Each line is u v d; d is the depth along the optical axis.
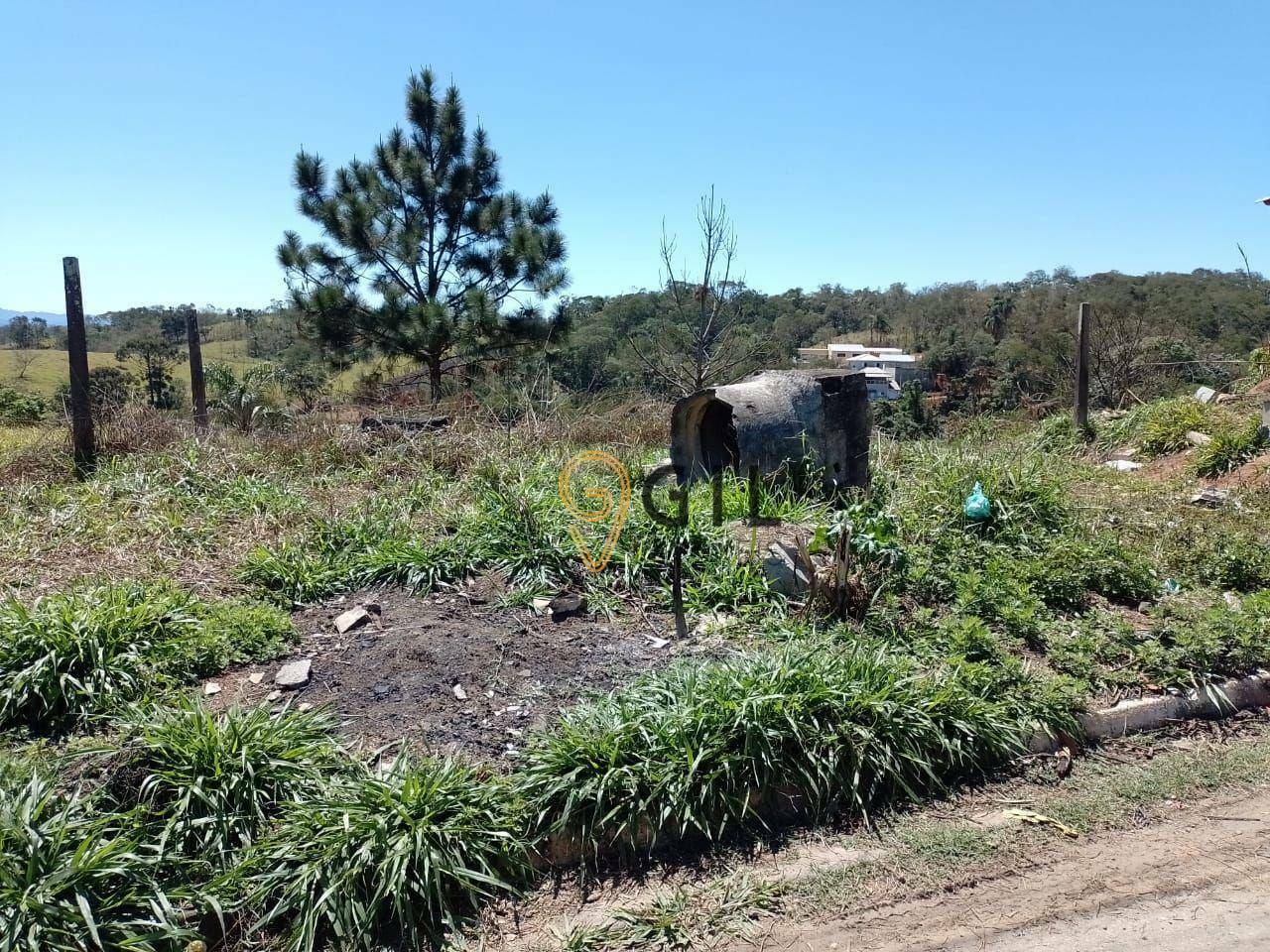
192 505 7.12
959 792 3.81
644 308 17.23
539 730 3.86
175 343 25.67
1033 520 6.58
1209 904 3.12
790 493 6.42
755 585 5.23
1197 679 4.50
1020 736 4.06
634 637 4.87
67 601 4.45
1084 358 11.31
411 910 3.00
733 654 4.55
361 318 15.35
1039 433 11.13
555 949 2.96
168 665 4.29
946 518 6.41
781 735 3.66
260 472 8.18
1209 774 3.94
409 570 5.62
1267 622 4.84
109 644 4.22
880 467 8.01
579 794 3.36
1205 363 15.91
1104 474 9.02
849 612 4.93
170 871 3.14
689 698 3.84
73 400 8.39
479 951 2.96
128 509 6.89
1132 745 4.16
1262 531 6.77
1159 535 6.55
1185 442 10.07
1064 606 5.39
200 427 9.39
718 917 3.08
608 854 3.40
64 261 8.25
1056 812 3.66
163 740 3.53
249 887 3.10
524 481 6.67
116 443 8.62
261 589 5.34
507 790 3.46
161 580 5.23
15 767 3.40
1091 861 3.37
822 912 3.11
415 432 9.00
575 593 5.35
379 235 15.73
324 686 4.33
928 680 4.16
